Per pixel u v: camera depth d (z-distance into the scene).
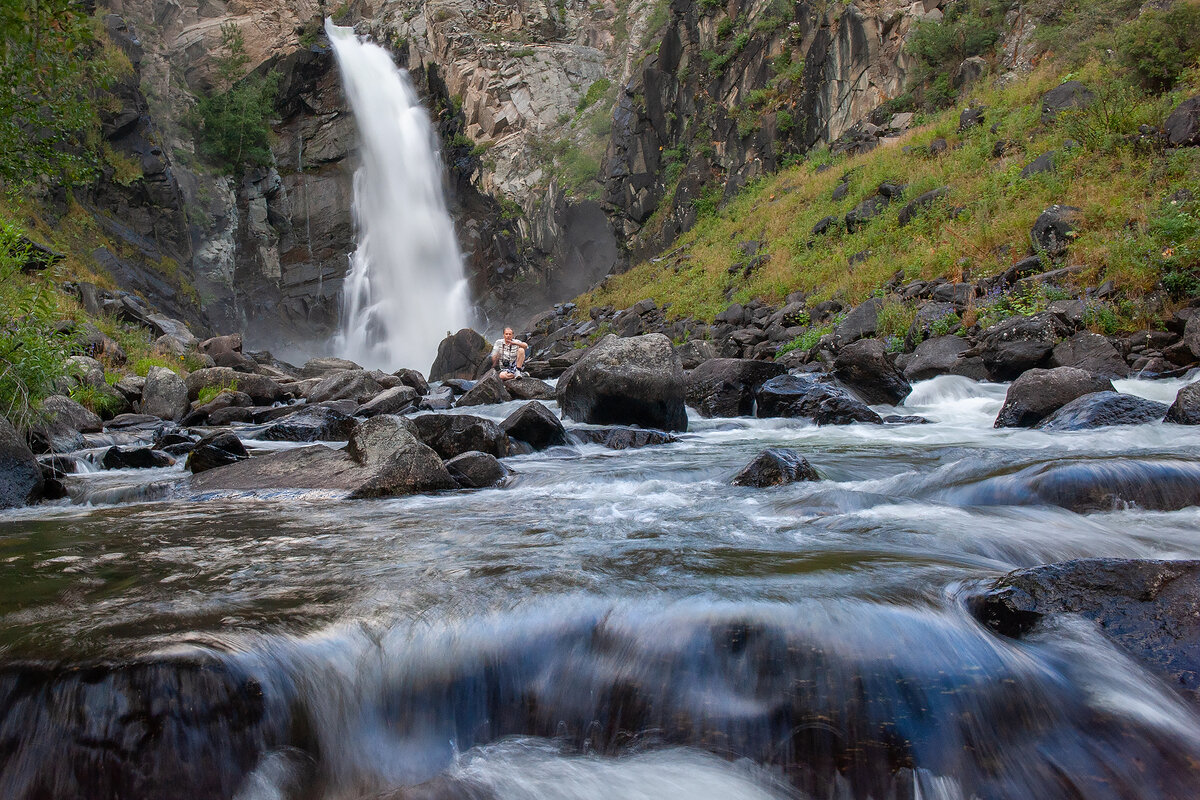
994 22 23.98
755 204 28.77
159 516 5.15
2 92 7.77
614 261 40.38
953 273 15.74
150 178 31.86
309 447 6.64
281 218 46.59
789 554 3.64
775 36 32.25
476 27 50.09
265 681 2.39
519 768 2.37
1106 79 17.52
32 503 6.00
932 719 2.39
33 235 22.22
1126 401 7.50
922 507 4.62
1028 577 2.86
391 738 2.51
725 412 11.30
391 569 3.53
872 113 26.84
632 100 37.97
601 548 3.84
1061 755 2.30
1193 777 2.20
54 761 2.23
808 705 2.45
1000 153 18.73
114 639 2.56
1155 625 2.61
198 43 46.81
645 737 2.46
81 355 13.94
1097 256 12.91
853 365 11.48
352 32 53.59
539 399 14.60
